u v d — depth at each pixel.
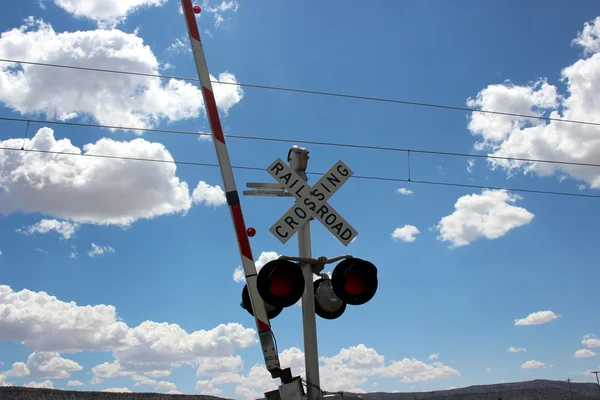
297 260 6.55
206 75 7.06
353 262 6.11
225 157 6.79
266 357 6.28
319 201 6.74
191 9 7.31
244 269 6.49
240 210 6.65
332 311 6.64
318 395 6.28
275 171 6.74
